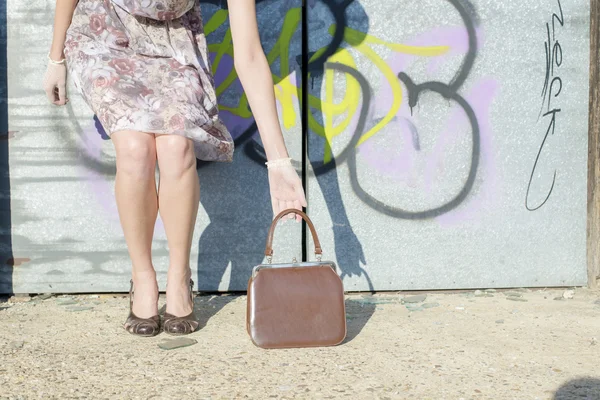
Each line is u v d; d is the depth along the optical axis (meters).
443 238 2.86
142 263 2.32
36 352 2.05
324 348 2.09
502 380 1.77
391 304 2.68
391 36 2.81
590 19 2.85
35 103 2.77
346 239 2.84
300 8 2.79
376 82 2.82
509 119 2.84
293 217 2.22
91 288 2.82
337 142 2.82
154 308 2.32
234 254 2.84
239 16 2.17
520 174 2.85
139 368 1.90
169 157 2.22
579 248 2.88
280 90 2.81
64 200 2.79
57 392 1.71
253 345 2.13
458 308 2.57
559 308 2.55
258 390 1.72
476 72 2.83
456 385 1.74
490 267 2.87
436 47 2.82
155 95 2.23
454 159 2.84
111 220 2.81
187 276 2.38
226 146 2.45
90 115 2.78
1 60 2.76
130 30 2.33
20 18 2.75
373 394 1.68
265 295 2.11
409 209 2.84
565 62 2.85
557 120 2.85
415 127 2.82
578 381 1.75
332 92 2.81
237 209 2.83
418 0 2.80
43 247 2.81
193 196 2.30
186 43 2.39
